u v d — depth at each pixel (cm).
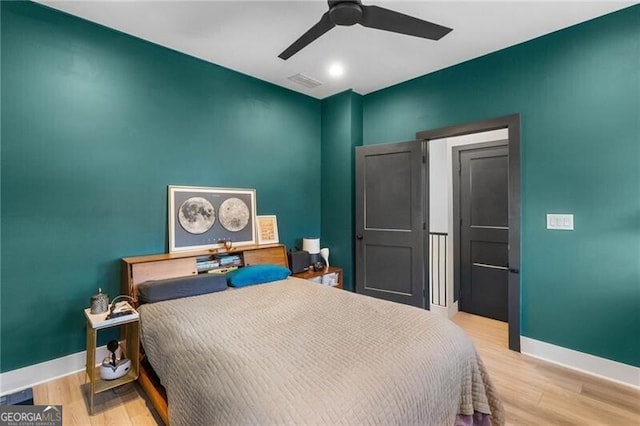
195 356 150
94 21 247
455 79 316
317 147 421
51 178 232
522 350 276
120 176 264
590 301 242
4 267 216
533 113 267
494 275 372
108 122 257
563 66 252
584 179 244
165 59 287
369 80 358
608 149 233
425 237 343
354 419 108
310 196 413
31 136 224
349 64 318
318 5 226
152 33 265
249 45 284
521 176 274
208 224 315
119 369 210
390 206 360
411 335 163
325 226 420
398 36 263
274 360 138
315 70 333
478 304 386
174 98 294
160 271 263
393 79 354
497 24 246
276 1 221
